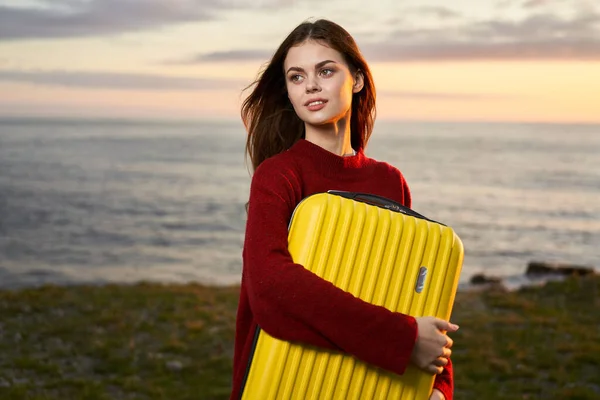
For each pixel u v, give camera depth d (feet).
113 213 244.63
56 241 179.22
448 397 7.32
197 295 48.83
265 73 8.07
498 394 26.30
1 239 179.42
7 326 36.78
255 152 8.47
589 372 29.58
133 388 26.81
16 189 316.19
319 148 7.57
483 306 45.73
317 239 6.74
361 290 6.75
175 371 29.35
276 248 6.66
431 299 6.94
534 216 251.19
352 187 7.77
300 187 7.36
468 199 307.58
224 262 155.63
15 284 126.52
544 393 26.68
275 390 6.61
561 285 51.21
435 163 596.29
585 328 37.93
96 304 43.73
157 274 140.05
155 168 490.49
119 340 34.22
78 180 374.43
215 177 421.59
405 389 6.87
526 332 36.45
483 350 32.55
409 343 6.47
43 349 32.53
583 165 590.14
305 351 6.62
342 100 7.52
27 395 25.22
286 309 6.43
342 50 7.53
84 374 28.89
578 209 275.59
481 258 160.66
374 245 6.81
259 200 7.05
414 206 274.77
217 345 33.71
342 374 6.70
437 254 6.98
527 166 568.82
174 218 234.58
